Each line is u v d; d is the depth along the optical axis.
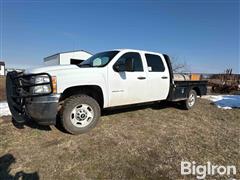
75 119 4.25
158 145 3.99
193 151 3.84
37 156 3.37
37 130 4.47
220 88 18.55
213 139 4.52
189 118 6.13
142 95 5.42
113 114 5.91
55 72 3.92
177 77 6.70
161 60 6.07
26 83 3.90
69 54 24.58
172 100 6.33
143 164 3.26
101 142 3.95
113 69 4.78
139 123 5.25
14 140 3.97
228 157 3.69
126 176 2.93
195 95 7.47
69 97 4.23
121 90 4.93
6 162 3.19
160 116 6.07
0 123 4.92
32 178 2.81
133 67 5.25
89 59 5.39
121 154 3.54
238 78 22.11
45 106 3.73
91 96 4.77
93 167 3.12
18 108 4.07
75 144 3.83
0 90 14.78
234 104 9.21
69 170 3.02
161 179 2.91
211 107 8.20
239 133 5.09
